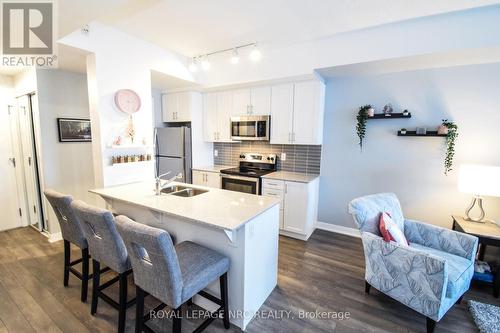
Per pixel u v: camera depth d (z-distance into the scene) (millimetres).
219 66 3613
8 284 2229
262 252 1929
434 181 2873
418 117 2889
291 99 3375
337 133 3404
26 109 3191
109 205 2600
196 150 4141
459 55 2322
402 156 3025
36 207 3350
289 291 2180
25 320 1801
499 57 2377
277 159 3922
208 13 2195
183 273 1457
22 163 3516
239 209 1820
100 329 1731
